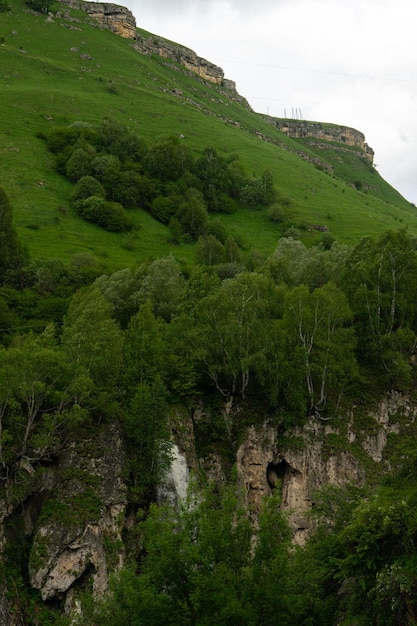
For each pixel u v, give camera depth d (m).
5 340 85.06
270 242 165.75
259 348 72.00
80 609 48.84
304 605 39.59
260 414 71.19
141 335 69.56
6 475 53.41
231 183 189.75
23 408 59.09
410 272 85.75
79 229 142.88
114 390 64.62
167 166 177.88
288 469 69.12
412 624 36.47
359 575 41.62
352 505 52.06
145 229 153.00
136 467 60.03
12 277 105.62
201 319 75.06
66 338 65.69
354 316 82.88
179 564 36.75
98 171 163.88
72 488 55.00
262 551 37.53
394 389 78.69
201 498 59.16
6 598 48.28
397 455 59.00
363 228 181.88
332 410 73.81
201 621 34.62
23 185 153.62
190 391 70.25
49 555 50.91
